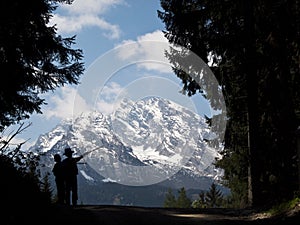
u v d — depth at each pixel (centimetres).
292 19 1675
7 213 942
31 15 1593
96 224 1028
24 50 1623
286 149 1764
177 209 1403
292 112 1772
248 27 1762
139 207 1398
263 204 1573
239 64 1847
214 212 1346
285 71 1745
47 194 1152
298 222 1042
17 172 1109
